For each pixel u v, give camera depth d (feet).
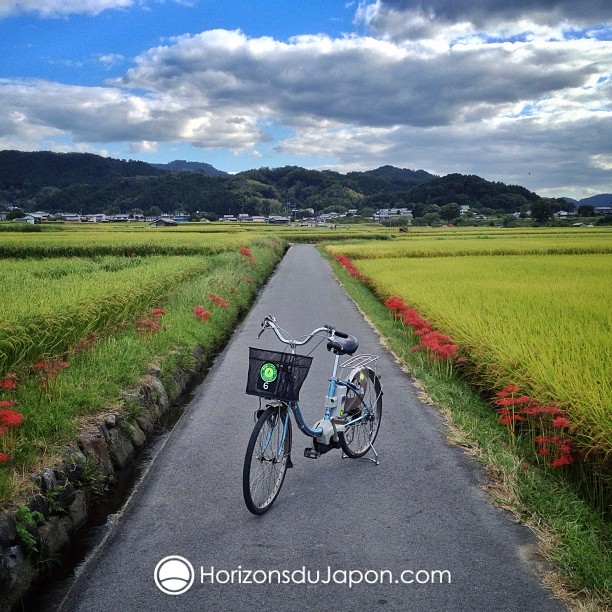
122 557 11.62
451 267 72.84
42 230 223.92
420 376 26.43
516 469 15.42
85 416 17.40
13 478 12.69
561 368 18.93
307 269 97.14
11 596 10.30
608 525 12.95
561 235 205.87
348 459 16.84
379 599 10.16
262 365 13.48
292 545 12.00
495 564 11.20
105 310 29.37
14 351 20.75
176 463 16.57
